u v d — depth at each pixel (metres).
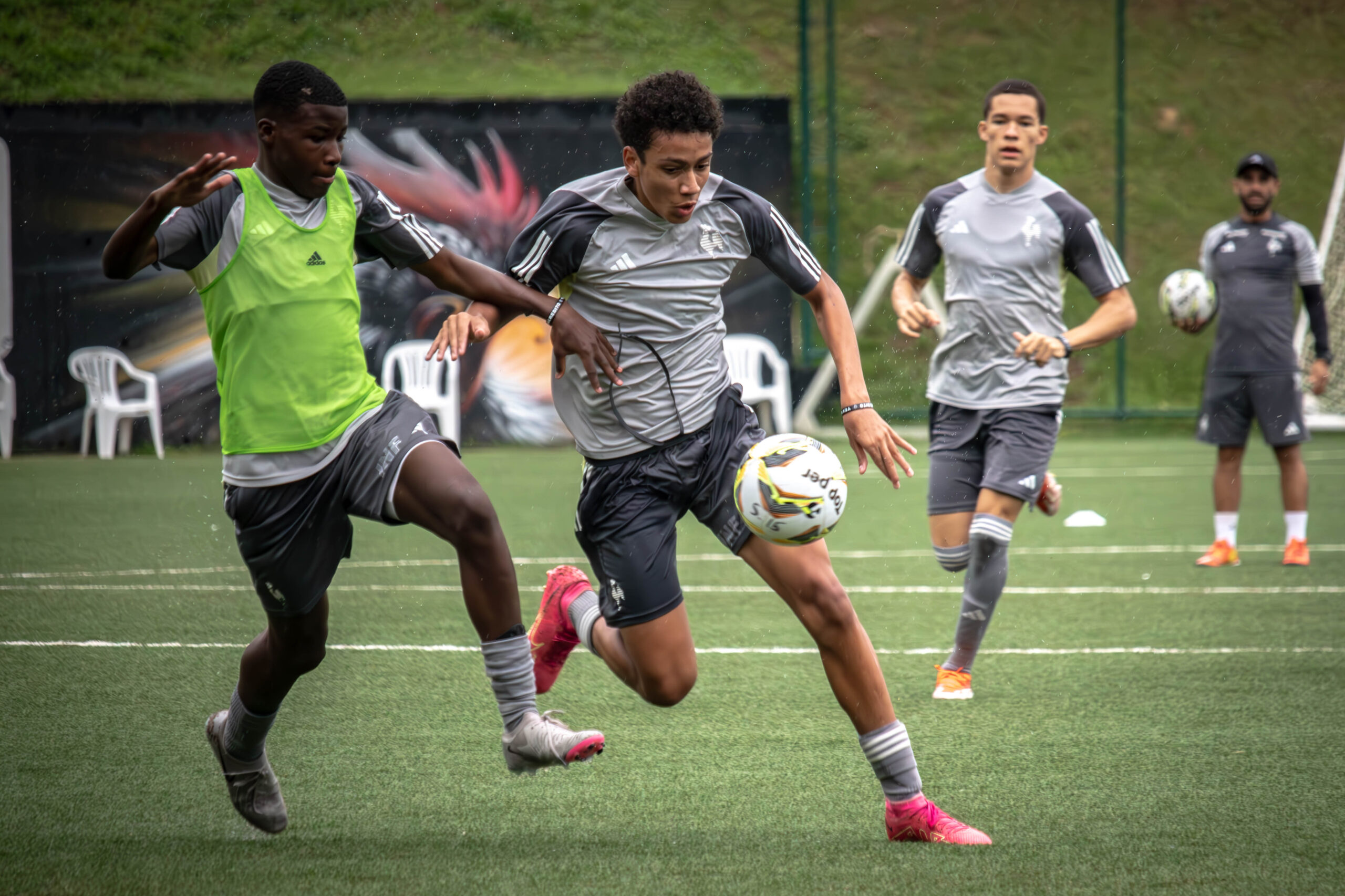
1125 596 25.70
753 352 58.59
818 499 11.71
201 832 11.84
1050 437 18.70
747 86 72.44
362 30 73.12
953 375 19.42
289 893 10.12
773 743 15.19
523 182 57.81
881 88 71.69
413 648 20.70
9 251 54.84
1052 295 19.25
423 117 57.44
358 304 11.63
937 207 19.89
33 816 12.29
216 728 11.80
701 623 23.11
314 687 17.97
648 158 11.80
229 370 11.18
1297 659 19.84
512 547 32.25
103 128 54.97
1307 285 29.67
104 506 39.28
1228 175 70.69
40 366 55.22
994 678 18.86
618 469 13.00
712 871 10.65
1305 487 29.53
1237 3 74.44
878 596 26.08
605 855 11.10
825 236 67.06
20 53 68.69
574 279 12.83
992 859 10.93
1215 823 11.98
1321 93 72.69
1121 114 62.50
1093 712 16.64
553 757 11.02
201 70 70.12
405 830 11.92
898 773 11.57
